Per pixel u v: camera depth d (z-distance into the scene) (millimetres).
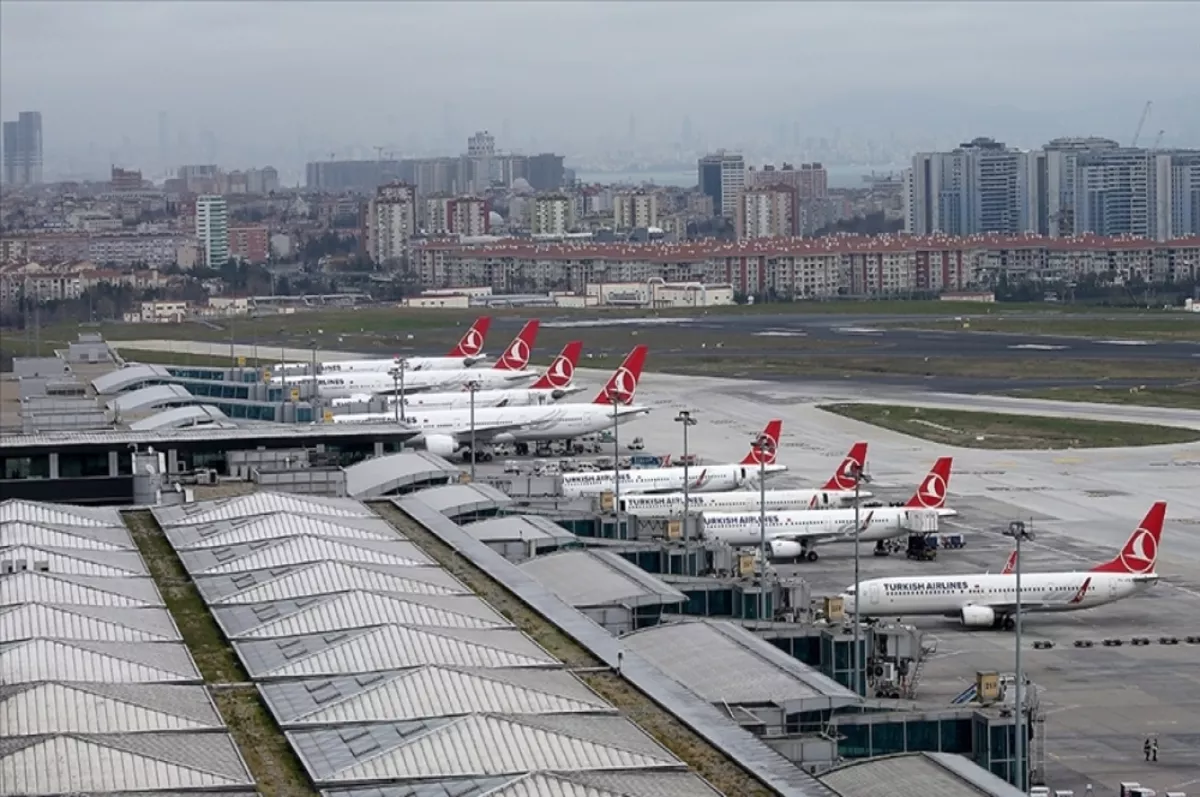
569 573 141625
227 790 78062
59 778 78062
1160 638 164125
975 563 198750
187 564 127812
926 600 167125
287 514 137875
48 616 106312
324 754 83375
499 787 76250
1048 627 169250
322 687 94125
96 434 187875
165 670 98000
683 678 111125
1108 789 120375
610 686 95562
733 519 197375
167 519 145500
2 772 78438
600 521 178375
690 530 184750
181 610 115000
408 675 91875
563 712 89062
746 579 150250
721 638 118375
